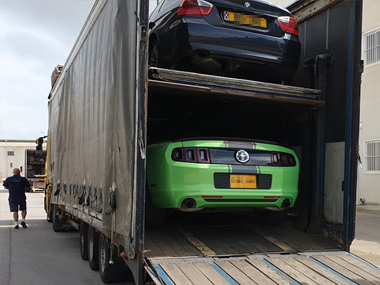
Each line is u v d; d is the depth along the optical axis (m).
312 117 5.36
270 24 5.25
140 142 3.79
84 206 5.98
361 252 7.64
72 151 7.11
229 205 4.63
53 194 9.77
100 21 5.41
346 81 4.91
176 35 4.91
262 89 4.87
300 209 5.51
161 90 4.59
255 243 4.85
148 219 5.09
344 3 5.02
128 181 3.98
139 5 3.85
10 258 7.93
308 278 3.85
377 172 15.45
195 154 4.57
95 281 6.18
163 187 4.57
